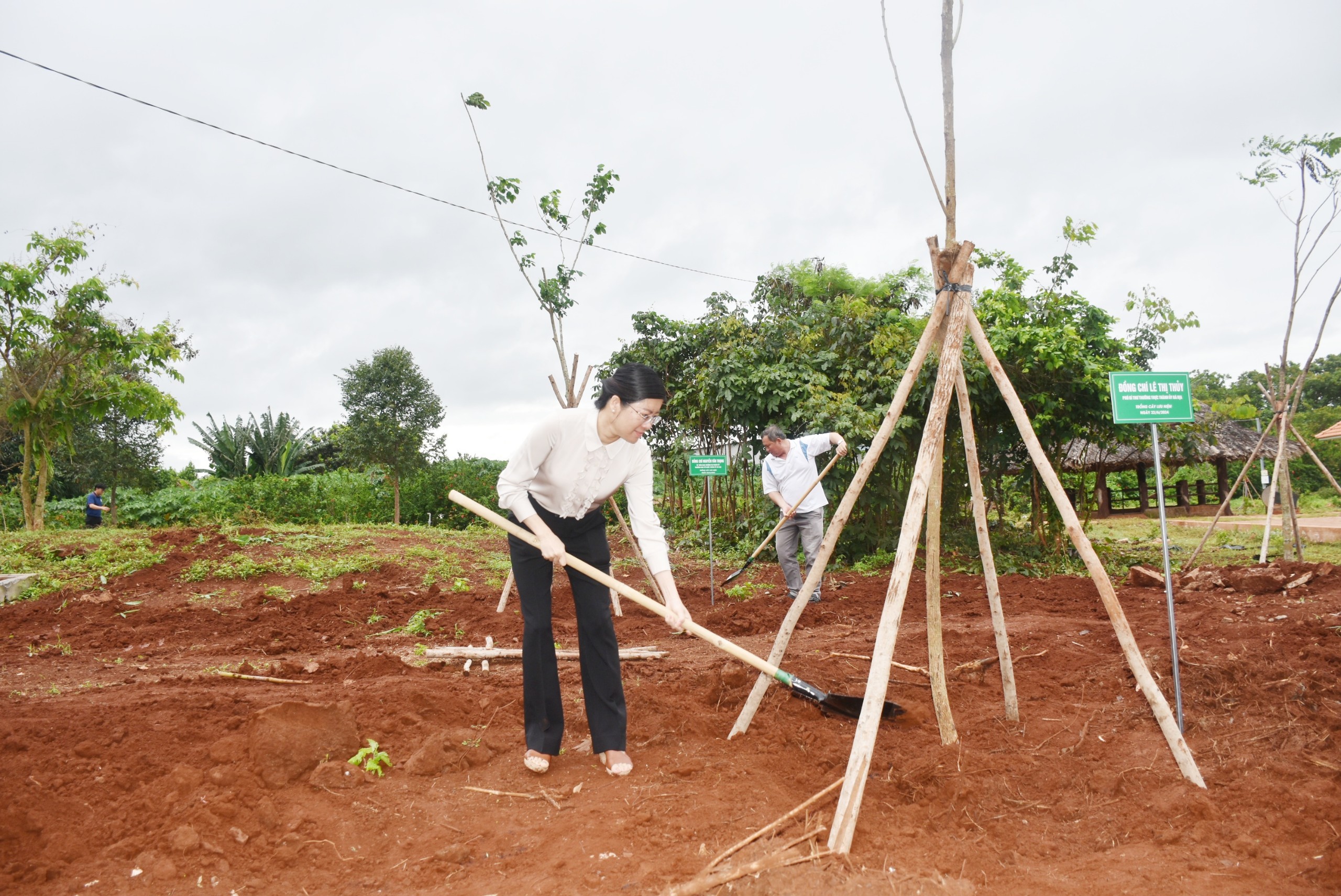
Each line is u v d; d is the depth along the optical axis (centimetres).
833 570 1073
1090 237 1135
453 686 464
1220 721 374
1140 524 1853
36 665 613
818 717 411
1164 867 248
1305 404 3566
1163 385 382
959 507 1219
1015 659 524
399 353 2012
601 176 912
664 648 630
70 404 1452
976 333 348
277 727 327
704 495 1475
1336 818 270
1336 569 773
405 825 292
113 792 305
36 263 1385
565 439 331
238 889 249
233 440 2578
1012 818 295
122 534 1166
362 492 1888
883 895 226
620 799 306
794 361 1192
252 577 962
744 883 233
